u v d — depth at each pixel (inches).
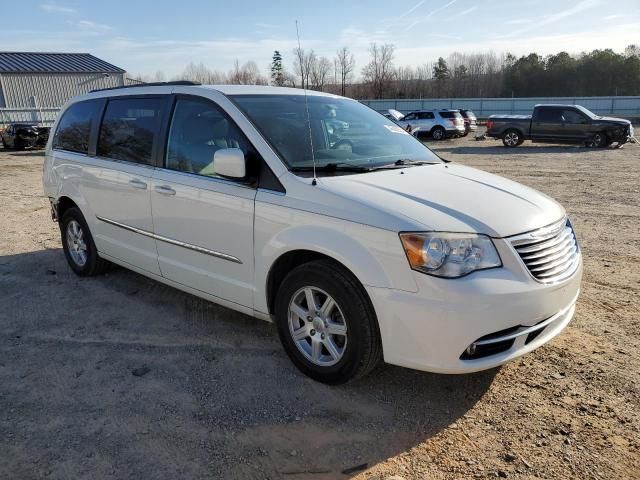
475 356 112.8
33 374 138.5
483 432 113.0
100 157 189.8
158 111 167.8
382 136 172.7
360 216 117.0
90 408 122.6
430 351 111.0
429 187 131.1
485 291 108.2
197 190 148.7
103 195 186.7
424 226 111.1
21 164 712.4
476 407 122.0
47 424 116.6
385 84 2628.0
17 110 1349.7
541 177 503.8
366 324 118.5
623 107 1884.8
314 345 131.3
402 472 101.3
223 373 137.9
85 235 205.5
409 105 2059.5
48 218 335.3
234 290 146.3
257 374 137.2
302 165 136.5
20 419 118.5
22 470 102.0
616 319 167.2
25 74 1558.8
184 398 126.4
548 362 140.9
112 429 114.8
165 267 167.2
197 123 155.0
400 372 137.6
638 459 103.3
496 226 115.3
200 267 155.1
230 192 140.3
